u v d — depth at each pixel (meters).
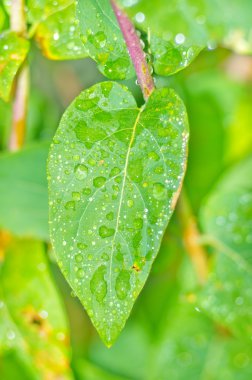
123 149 0.46
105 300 0.45
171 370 0.64
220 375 0.63
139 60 0.46
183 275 0.63
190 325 0.64
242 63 0.71
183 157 0.46
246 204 0.60
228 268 0.60
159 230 0.46
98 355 0.70
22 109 0.57
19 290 0.59
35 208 0.59
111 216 0.46
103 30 0.47
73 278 0.45
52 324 0.59
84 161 0.46
